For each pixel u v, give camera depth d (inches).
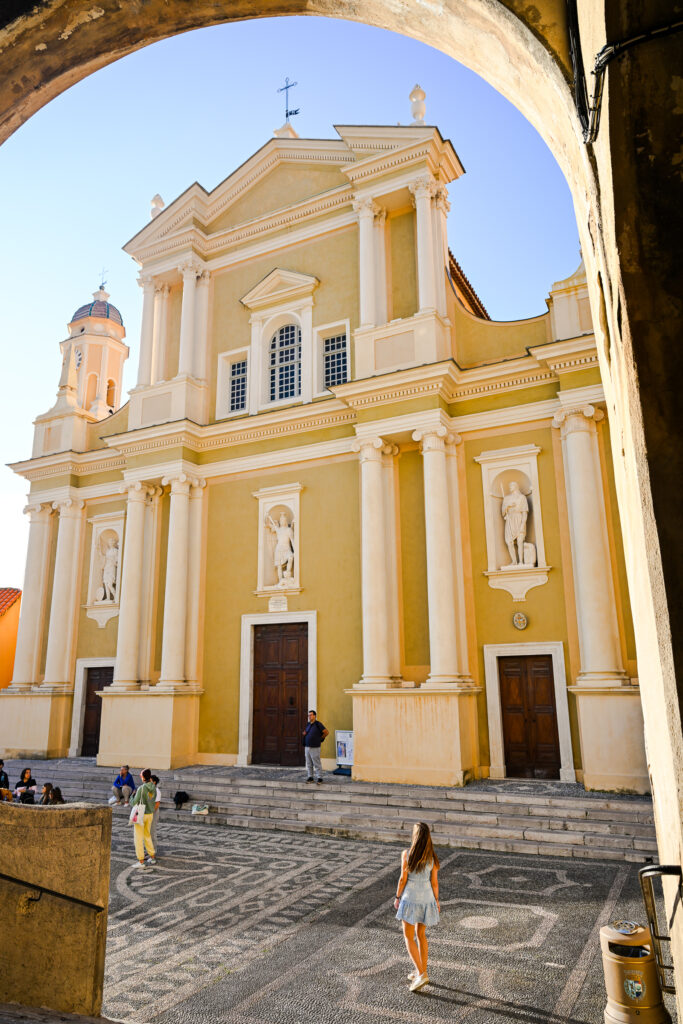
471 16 120.6
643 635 139.0
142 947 270.4
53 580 790.5
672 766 90.6
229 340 751.1
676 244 84.6
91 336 990.4
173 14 140.3
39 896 164.9
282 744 629.9
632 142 84.2
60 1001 169.9
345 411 647.1
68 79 148.8
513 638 550.9
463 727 522.0
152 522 727.7
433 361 592.1
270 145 752.3
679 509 82.7
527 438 577.9
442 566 550.6
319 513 649.6
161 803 539.5
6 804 163.9
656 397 84.6
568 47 104.8
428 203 630.5
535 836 405.1
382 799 484.7
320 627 623.8
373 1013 212.5
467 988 227.3
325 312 693.3
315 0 138.8
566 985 226.1
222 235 767.1
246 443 698.2
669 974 197.5
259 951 264.2
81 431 825.5
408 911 230.4
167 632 666.8
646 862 365.7
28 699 760.3
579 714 488.1
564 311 566.6
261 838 451.2
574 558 526.9
